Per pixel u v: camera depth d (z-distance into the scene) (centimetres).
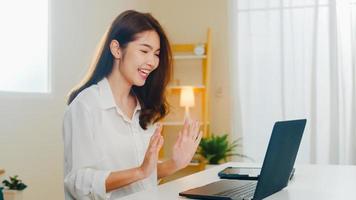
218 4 505
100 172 138
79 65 400
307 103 462
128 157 156
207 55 485
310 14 461
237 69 482
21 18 341
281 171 140
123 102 161
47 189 361
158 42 156
